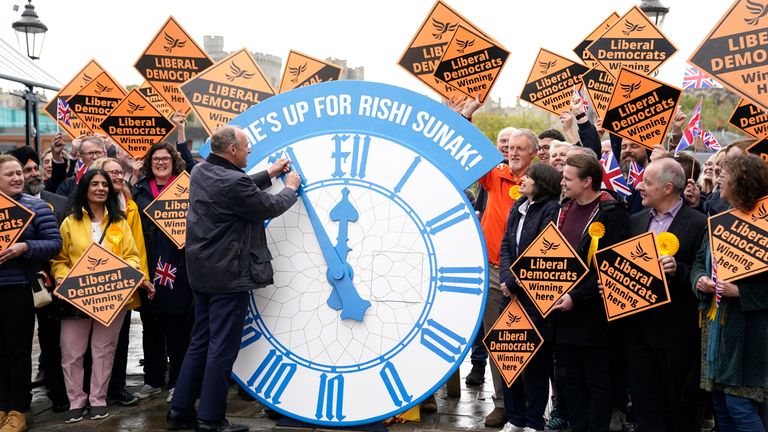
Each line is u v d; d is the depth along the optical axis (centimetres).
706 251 402
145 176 594
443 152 453
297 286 455
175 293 570
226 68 570
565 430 512
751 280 379
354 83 465
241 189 426
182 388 473
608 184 524
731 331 384
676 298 423
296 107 470
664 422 433
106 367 523
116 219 532
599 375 450
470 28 576
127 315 557
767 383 381
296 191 456
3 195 474
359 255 450
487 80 575
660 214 438
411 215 449
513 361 455
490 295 534
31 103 1108
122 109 618
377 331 446
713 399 407
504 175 541
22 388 492
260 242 446
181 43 622
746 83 467
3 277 483
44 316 539
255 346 457
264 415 527
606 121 540
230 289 434
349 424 443
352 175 456
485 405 562
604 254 425
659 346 423
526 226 472
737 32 470
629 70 532
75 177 648
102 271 502
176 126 624
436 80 585
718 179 496
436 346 441
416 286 445
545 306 440
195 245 442
